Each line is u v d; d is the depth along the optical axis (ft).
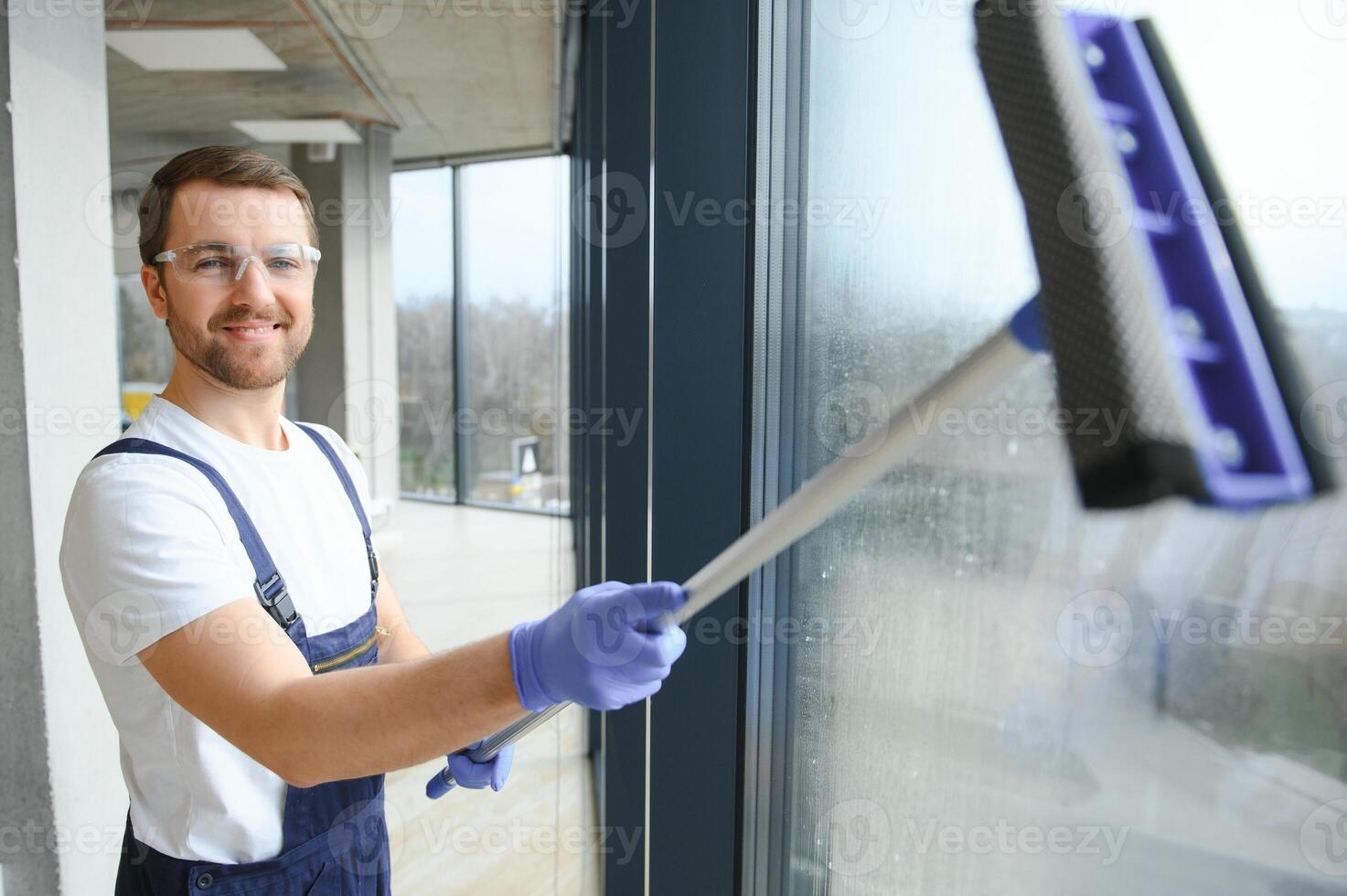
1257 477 0.66
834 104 2.14
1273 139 0.83
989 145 1.45
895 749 1.86
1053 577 1.31
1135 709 1.16
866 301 1.93
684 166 2.52
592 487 6.15
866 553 2.02
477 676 2.01
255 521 2.96
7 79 5.16
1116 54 0.76
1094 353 0.67
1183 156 0.72
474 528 19.99
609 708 1.98
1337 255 0.81
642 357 3.96
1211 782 1.06
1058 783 1.31
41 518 5.40
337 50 13.93
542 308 21.67
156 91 16.44
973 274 1.52
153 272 3.07
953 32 1.55
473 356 22.44
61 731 5.53
